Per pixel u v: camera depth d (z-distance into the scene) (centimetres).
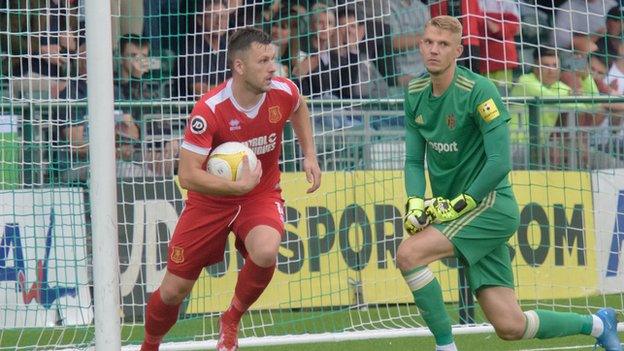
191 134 1730
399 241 2591
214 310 2538
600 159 2739
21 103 2542
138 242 2562
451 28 1678
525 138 2711
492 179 1675
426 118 1753
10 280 2495
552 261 2636
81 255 2525
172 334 2464
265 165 1812
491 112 1675
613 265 2688
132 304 2506
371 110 2644
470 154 1734
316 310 2605
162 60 2783
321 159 2664
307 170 1850
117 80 2634
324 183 2598
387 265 2592
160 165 2589
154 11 2834
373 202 2594
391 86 2822
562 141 2719
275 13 2844
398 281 2586
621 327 2308
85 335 2420
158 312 1866
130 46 2722
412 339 2394
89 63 1756
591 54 2891
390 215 2594
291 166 2616
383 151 2652
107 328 1761
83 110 2634
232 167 1720
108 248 1762
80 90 2862
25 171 2555
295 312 2617
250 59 1697
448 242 1706
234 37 1717
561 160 2716
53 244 2512
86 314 2506
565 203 2658
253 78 1702
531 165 2706
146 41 2778
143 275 2561
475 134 1725
